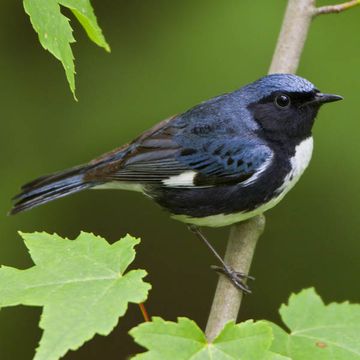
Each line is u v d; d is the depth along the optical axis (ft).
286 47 27.25
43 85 43.11
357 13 41.81
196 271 44.04
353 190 39.75
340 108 40.32
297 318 18.84
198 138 27.40
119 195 43.09
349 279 40.32
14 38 43.83
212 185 27.25
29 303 15.11
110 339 43.88
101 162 28.50
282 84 26.32
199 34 42.39
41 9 16.37
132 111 41.81
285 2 42.39
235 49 41.57
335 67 40.88
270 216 40.91
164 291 44.04
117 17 44.04
